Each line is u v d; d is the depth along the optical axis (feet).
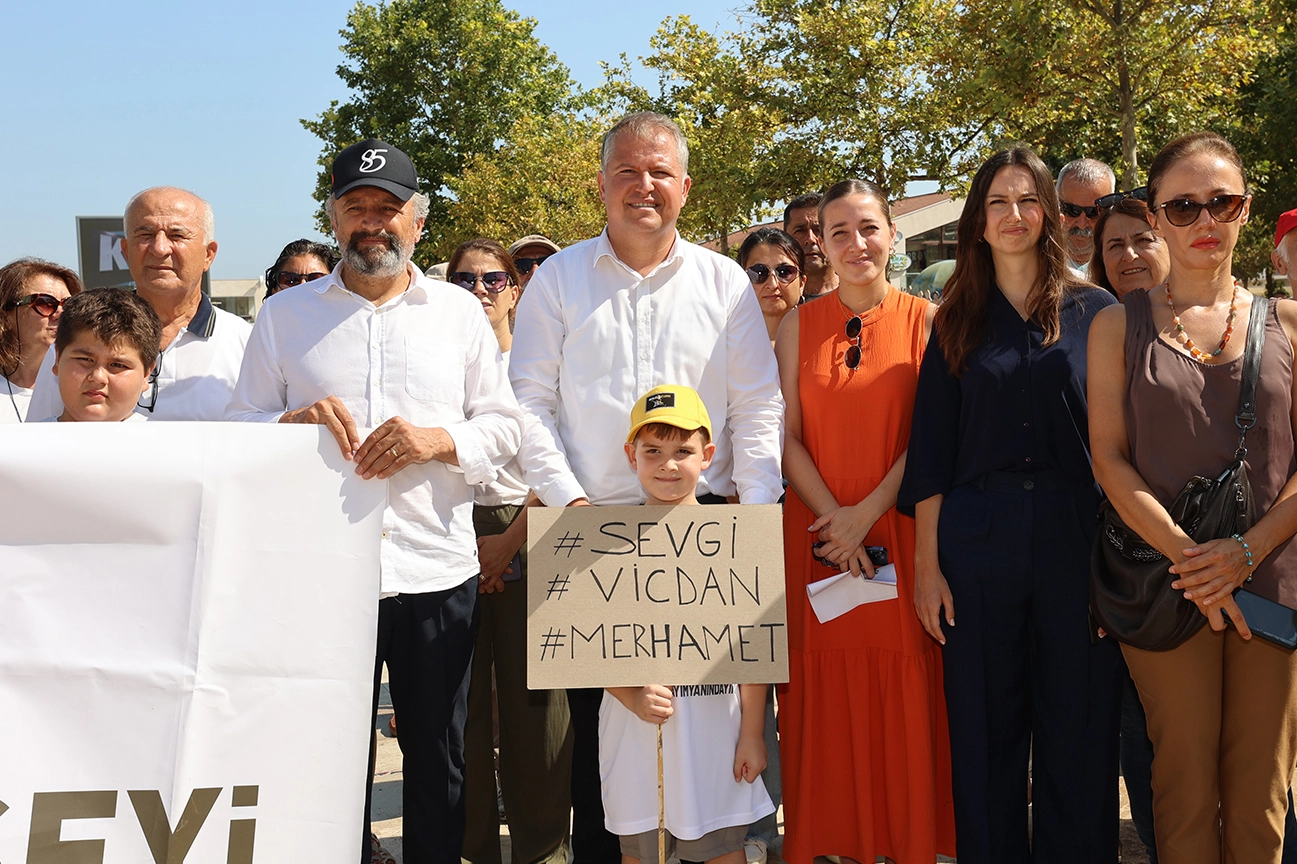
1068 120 58.70
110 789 8.73
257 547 9.27
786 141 67.67
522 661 12.75
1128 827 13.73
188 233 12.14
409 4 136.26
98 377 10.05
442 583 10.49
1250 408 9.43
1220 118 62.80
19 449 9.01
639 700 9.59
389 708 21.97
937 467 11.30
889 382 11.83
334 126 134.82
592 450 11.21
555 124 111.24
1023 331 11.06
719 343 11.43
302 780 9.06
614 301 11.27
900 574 11.80
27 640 8.83
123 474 9.11
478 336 11.09
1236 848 9.66
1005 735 11.09
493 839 12.89
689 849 10.29
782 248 15.43
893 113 65.57
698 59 68.64
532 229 103.14
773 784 14.12
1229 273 9.95
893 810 11.43
